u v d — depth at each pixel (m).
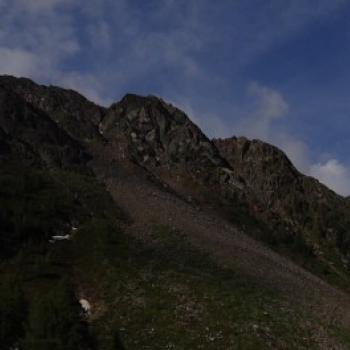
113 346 46.91
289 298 75.62
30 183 95.31
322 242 123.25
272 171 142.50
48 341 40.44
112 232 83.62
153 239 86.00
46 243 78.00
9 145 115.38
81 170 120.44
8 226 79.50
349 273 112.50
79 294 65.06
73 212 89.94
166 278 69.50
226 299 65.69
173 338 54.88
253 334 57.38
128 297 63.22
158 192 120.06
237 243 98.81
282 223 127.38
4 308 44.09
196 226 99.69
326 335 64.00
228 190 135.88
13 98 131.75
